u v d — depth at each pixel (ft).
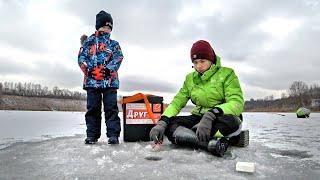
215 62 10.63
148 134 11.85
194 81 10.82
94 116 11.46
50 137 13.25
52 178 6.28
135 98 11.73
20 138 12.85
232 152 9.23
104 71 11.54
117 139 11.07
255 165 7.53
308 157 8.94
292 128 21.24
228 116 9.03
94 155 8.55
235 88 10.04
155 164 7.46
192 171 6.82
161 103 12.21
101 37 12.00
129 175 6.48
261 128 21.31
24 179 6.22
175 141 9.81
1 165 7.41
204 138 8.63
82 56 11.71
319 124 26.37
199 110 10.75
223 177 6.41
